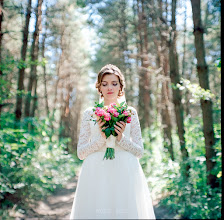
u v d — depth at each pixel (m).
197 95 4.42
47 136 7.26
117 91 2.42
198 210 4.36
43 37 9.81
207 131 4.78
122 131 2.19
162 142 7.87
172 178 5.00
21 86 6.84
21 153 5.36
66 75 16.45
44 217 5.14
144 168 7.19
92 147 2.22
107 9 9.22
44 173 6.07
